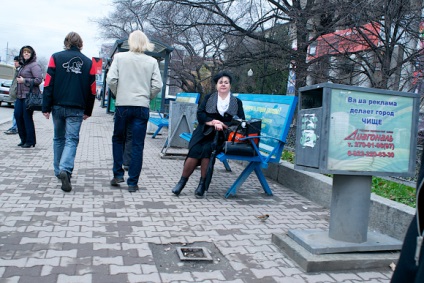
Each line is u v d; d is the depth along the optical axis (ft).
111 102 74.90
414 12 28.04
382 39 28.73
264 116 21.75
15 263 11.14
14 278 10.30
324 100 12.15
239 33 46.24
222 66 49.67
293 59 37.29
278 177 23.45
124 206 17.06
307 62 35.83
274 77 53.72
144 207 17.11
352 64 32.83
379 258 12.40
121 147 20.18
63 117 19.45
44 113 19.44
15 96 30.66
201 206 17.87
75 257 11.76
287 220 16.63
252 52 45.83
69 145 19.04
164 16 49.80
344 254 12.46
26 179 20.59
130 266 11.43
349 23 29.94
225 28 48.06
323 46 34.22
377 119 12.65
